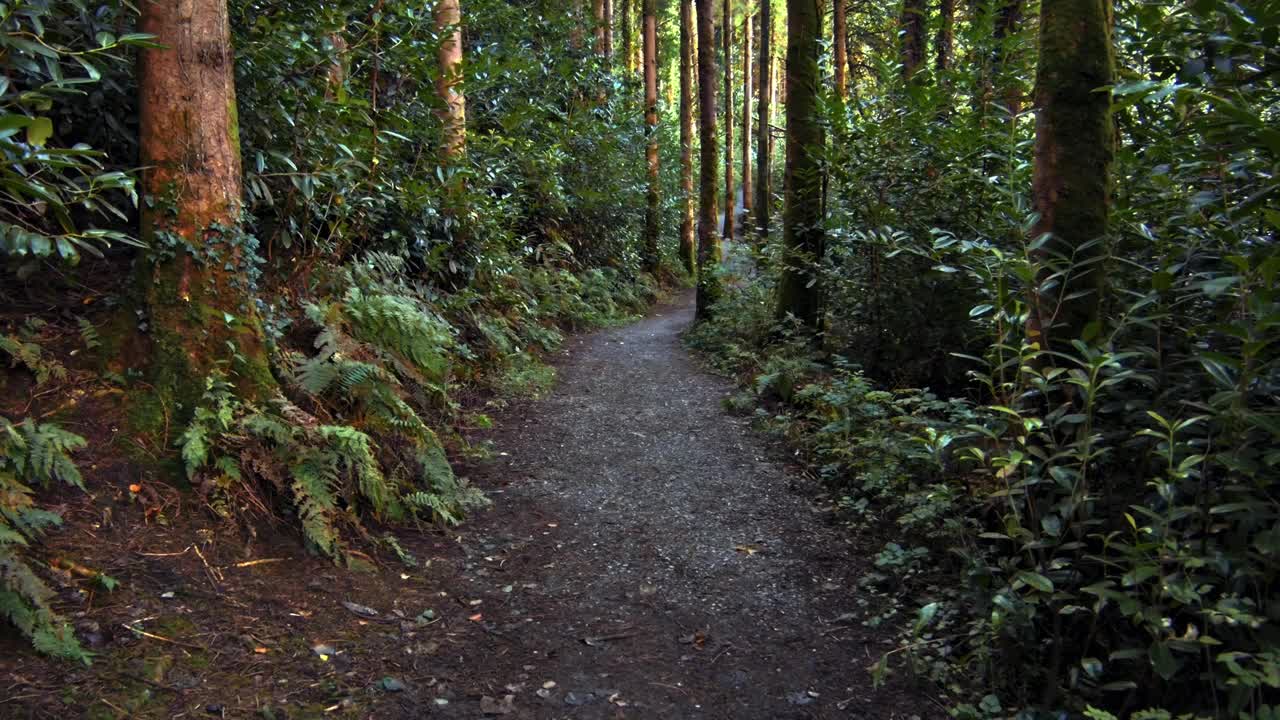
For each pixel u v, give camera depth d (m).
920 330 6.49
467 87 8.70
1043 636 2.98
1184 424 2.45
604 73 16.84
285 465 3.82
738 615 3.63
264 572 3.44
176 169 3.77
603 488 5.27
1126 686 2.52
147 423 3.63
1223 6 2.53
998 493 2.95
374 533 4.11
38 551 2.95
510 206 10.06
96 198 3.09
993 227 5.78
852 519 4.72
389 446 4.59
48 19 3.77
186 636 2.90
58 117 4.30
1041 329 3.40
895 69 7.59
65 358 3.71
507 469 5.50
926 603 3.56
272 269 5.19
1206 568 2.56
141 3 3.73
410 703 2.82
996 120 5.95
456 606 3.60
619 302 15.30
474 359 7.38
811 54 8.67
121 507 3.33
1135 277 3.55
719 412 7.29
